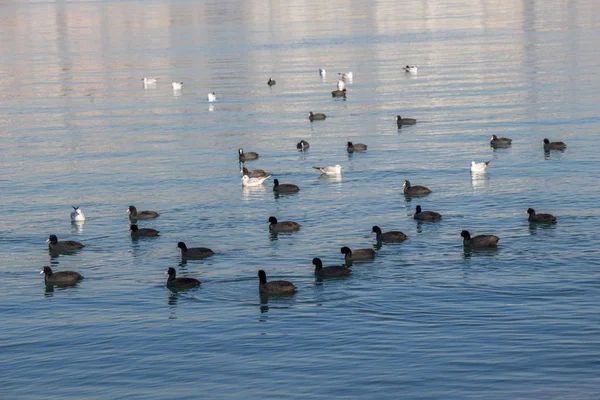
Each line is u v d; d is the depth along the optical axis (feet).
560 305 123.03
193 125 299.58
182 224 176.86
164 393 101.30
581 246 149.89
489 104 316.19
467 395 97.45
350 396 98.37
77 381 105.60
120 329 121.60
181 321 123.65
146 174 226.58
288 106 334.65
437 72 412.98
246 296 132.98
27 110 346.95
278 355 110.42
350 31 642.22
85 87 407.44
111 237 169.48
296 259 150.41
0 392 103.30
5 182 222.48
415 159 231.09
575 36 535.60
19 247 164.86
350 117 304.30
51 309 130.93
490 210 177.27
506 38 548.72
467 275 137.39
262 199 195.11
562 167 213.25
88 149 263.49
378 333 115.75
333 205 187.01
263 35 630.74
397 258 147.74
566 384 98.99
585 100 311.88
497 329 115.34
